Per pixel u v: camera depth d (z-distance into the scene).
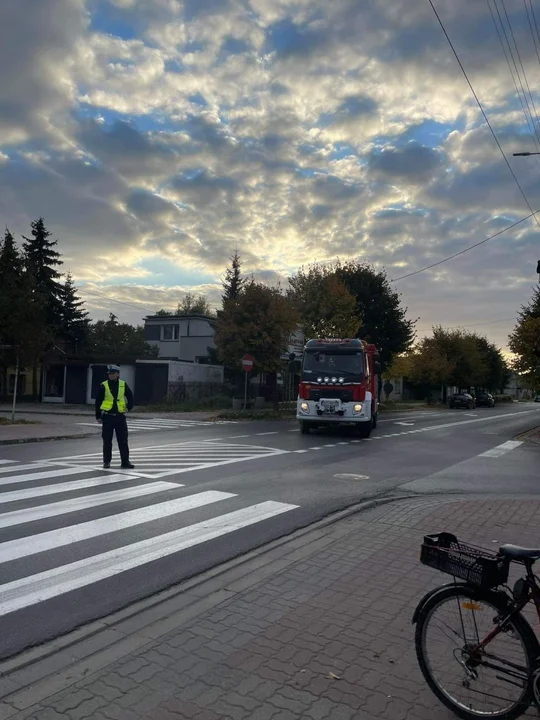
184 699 3.38
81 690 3.48
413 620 3.51
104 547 6.34
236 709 3.28
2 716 3.20
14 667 3.76
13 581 5.32
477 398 67.00
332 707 3.32
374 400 21.98
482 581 3.16
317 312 36.34
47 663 3.83
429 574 5.60
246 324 29.42
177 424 23.14
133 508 8.04
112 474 10.54
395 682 3.60
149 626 4.40
